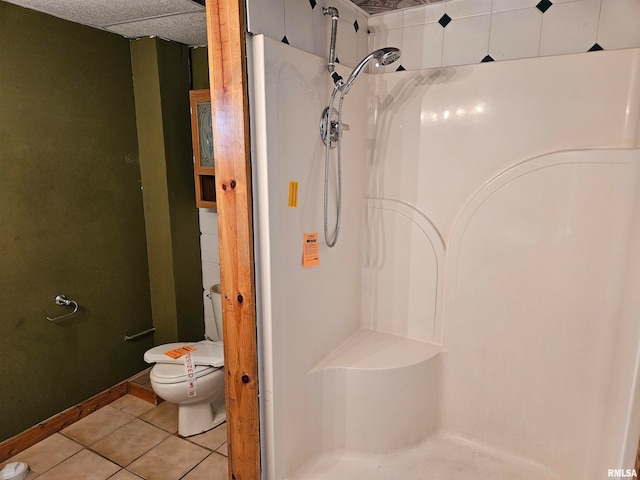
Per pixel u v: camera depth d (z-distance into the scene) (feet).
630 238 5.18
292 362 5.58
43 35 6.81
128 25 7.39
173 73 8.41
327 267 6.24
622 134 5.25
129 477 6.47
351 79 5.39
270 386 5.21
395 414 6.34
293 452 5.82
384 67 6.68
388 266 7.10
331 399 6.31
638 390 4.63
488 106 5.97
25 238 6.87
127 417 8.02
